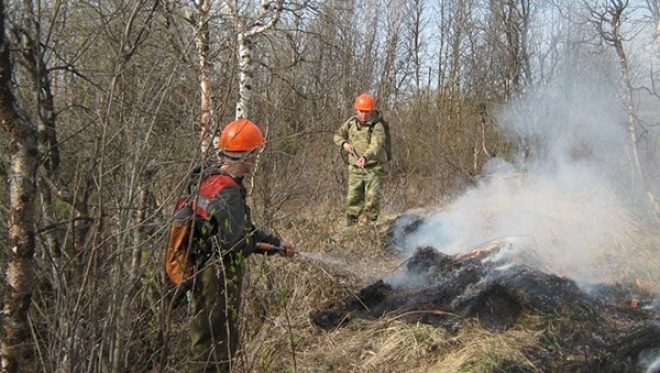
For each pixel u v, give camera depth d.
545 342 3.93
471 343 3.90
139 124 3.10
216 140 4.36
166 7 3.55
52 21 2.81
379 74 13.20
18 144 2.24
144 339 3.34
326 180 6.31
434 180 9.35
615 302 4.64
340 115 7.81
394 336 4.07
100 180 2.65
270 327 3.88
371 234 6.31
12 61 2.78
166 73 3.32
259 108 4.64
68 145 3.34
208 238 3.10
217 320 3.16
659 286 4.93
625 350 3.79
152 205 3.38
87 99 3.39
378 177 6.91
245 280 3.77
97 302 2.78
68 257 2.83
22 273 2.28
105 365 2.85
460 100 12.77
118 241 2.88
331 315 4.54
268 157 4.36
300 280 4.73
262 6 5.29
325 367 3.85
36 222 2.80
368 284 5.00
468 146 10.69
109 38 3.16
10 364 2.30
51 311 2.96
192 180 3.21
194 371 3.20
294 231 5.46
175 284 3.11
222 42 3.61
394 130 11.09
